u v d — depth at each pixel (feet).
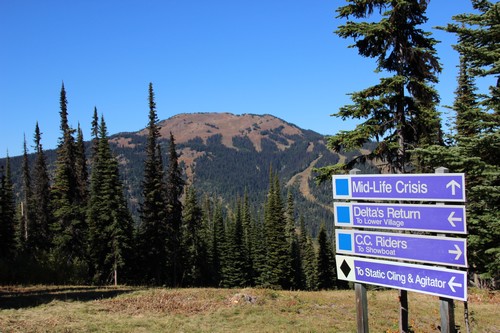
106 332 41.68
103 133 154.30
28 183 223.10
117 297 63.46
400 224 22.71
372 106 41.04
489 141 35.06
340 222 25.72
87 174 175.83
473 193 37.78
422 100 41.47
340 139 42.88
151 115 163.12
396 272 22.65
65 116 161.99
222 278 228.43
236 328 47.09
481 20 38.24
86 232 158.92
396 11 40.06
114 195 149.69
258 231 243.40
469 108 38.68
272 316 53.57
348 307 63.87
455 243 20.42
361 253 24.53
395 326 49.75
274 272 205.77
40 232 176.24
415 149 36.94
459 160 35.55
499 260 36.40
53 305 54.44
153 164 159.02
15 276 98.53
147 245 157.89
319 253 232.73
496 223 36.63
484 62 39.14
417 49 40.24
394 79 39.99
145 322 46.68
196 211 200.34
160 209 157.89
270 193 215.31
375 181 23.94
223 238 244.01
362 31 40.68
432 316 60.85
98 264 153.89
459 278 19.99
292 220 264.72
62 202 154.40
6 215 167.43
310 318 54.29
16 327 40.98
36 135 197.88
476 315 62.64
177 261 179.42
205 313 53.78
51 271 109.19
